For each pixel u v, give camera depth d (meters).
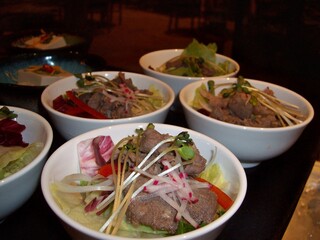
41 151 0.24
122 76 0.38
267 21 0.52
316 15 0.47
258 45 0.54
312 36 0.48
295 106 0.34
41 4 0.87
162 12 1.06
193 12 1.05
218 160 0.25
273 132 0.28
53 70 0.45
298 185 0.29
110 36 0.80
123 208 0.21
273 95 0.36
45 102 0.32
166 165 0.22
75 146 0.25
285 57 0.51
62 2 0.87
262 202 0.27
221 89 0.38
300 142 0.35
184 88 0.36
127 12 1.04
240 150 0.30
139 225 0.21
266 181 0.30
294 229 0.24
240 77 0.36
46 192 0.20
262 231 0.25
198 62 0.44
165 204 0.21
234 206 0.20
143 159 0.23
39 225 0.24
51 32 0.59
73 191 0.22
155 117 0.31
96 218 0.21
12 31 0.73
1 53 0.55
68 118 0.30
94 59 0.47
